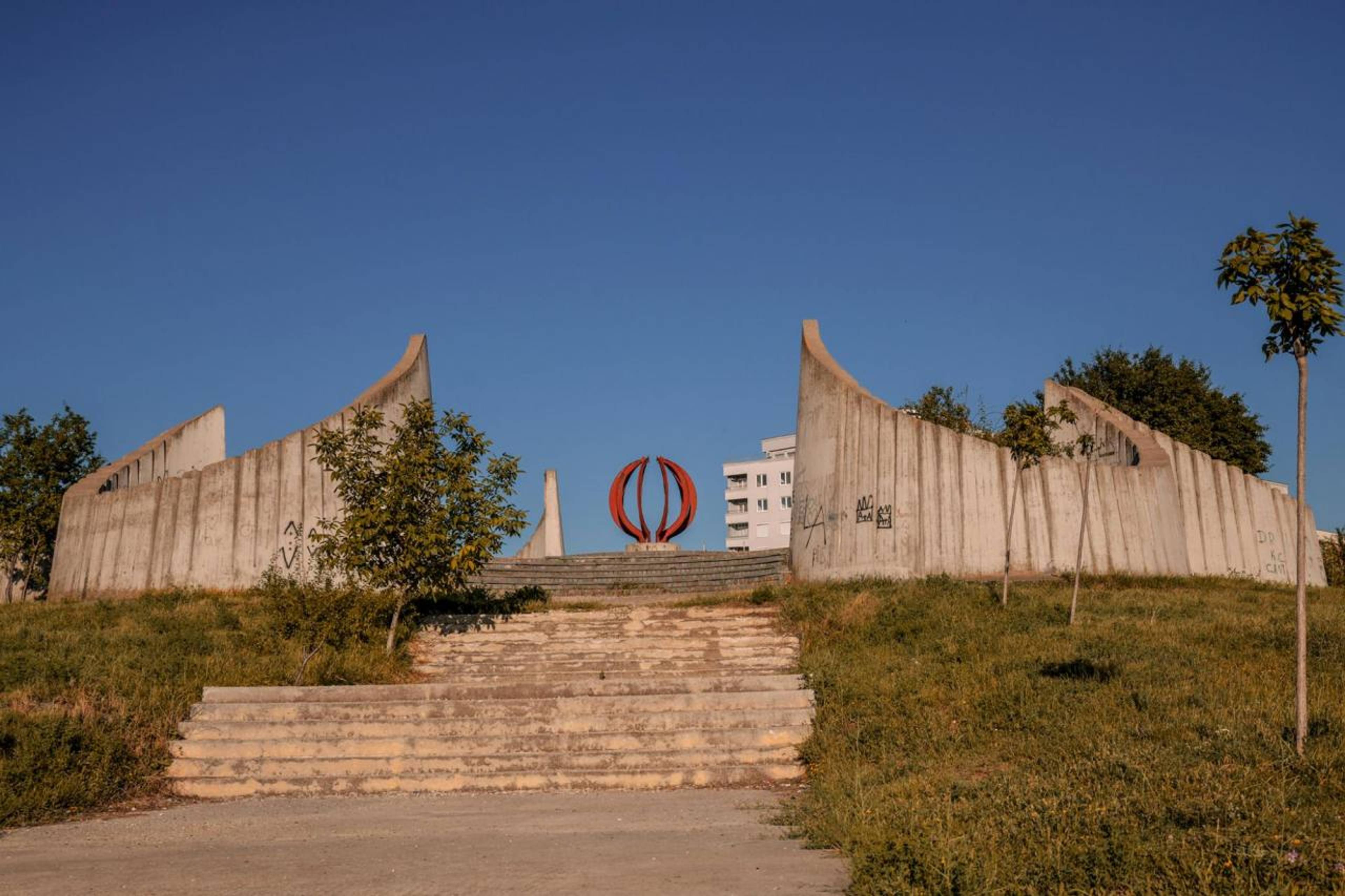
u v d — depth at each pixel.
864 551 26.80
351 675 18.88
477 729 16.28
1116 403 44.84
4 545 30.45
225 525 26.59
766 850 10.46
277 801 14.20
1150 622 19.59
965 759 13.45
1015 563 25.56
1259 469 45.22
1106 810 9.38
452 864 10.33
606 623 22.33
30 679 16.92
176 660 18.64
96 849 11.41
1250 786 10.20
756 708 16.81
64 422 32.41
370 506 21.42
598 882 9.45
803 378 31.03
